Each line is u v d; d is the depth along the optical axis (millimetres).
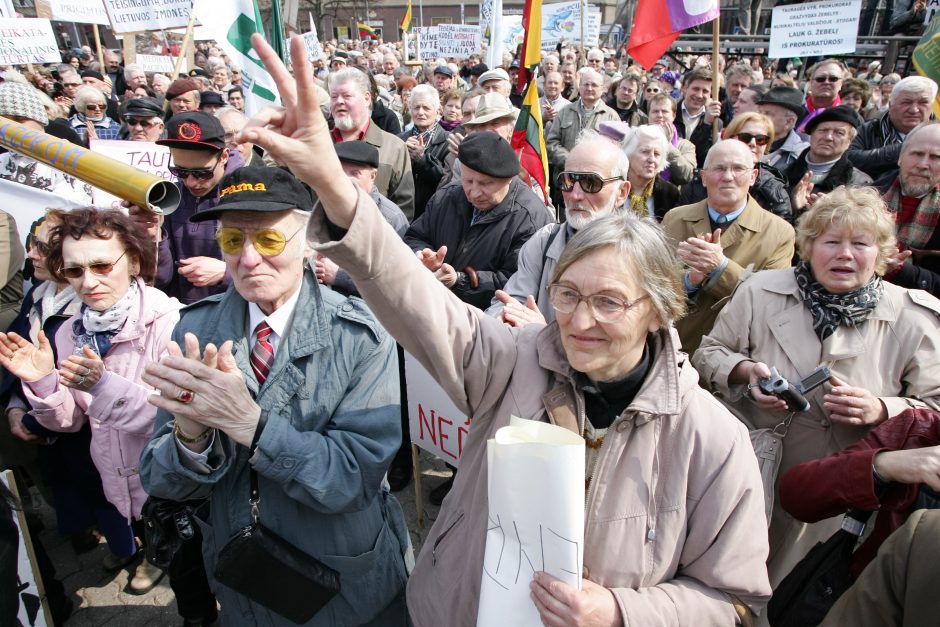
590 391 1363
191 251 3283
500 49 7934
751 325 2363
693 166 5152
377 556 1836
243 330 1777
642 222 1312
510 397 1415
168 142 3092
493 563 1262
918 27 7965
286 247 1679
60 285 2664
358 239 1171
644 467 1307
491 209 3242
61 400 2301
